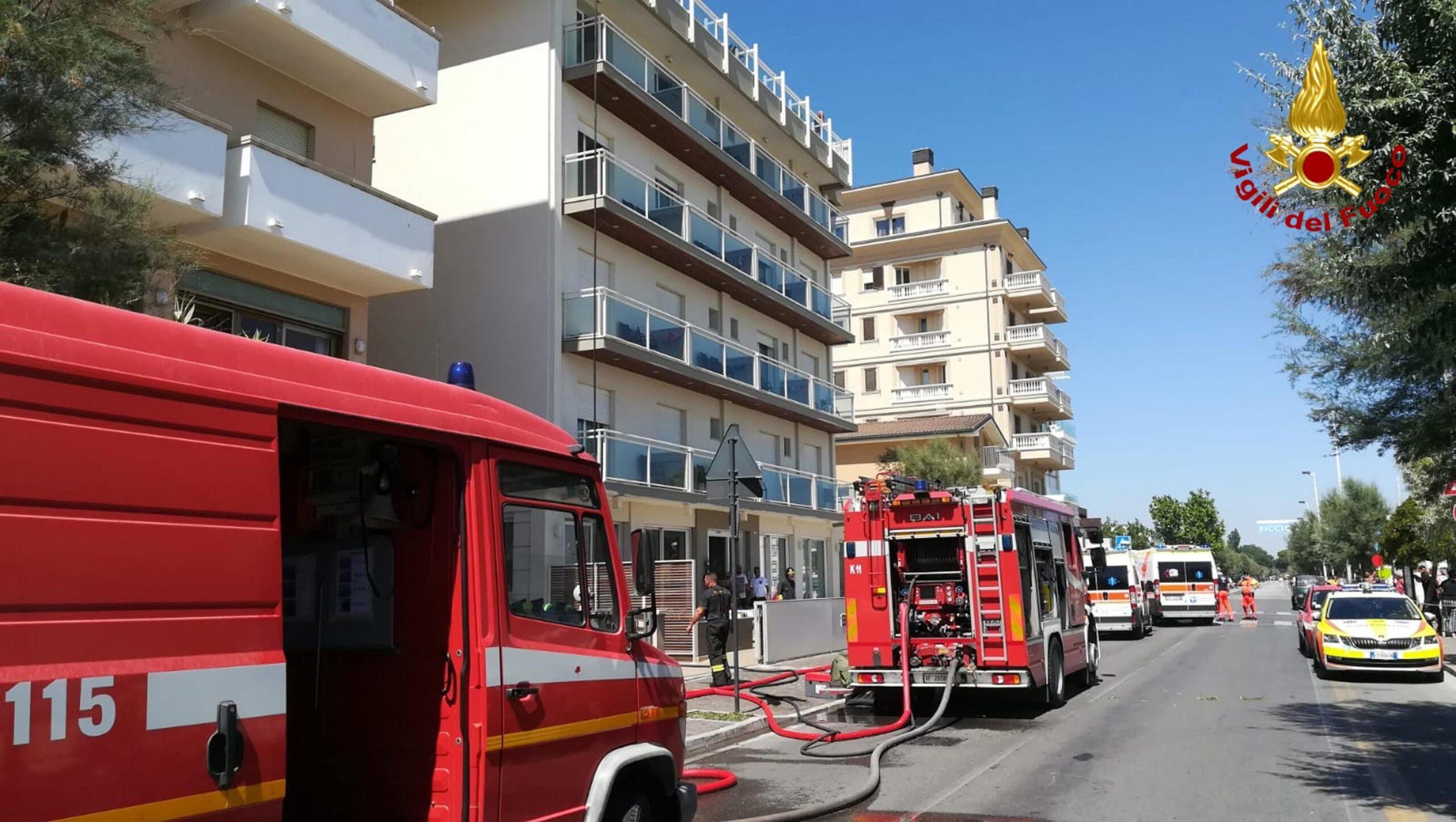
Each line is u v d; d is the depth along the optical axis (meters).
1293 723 12.64
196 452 3.34
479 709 4.35
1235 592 108.81
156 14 7.50
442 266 23.09
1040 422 57.28
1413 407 14.11
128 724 2.97
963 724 13.09
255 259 14.60
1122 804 8.28
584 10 24.14
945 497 13.50
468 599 4.43
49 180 6.60
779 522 30.94
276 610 3.51
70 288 6.50
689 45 27.70
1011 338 52.50
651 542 5.65
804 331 34.97
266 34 14.77
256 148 13.41
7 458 2.81
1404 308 7.95
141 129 7.16
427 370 22.89
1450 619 26.08
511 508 4.75
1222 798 8.46
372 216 15.30
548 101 22.53
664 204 26.19
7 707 2.69
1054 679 14.38
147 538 3.13
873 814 8.00
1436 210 6.76
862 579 13.77
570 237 22.84
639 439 23.66
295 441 4.79
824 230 35.16
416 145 23.72
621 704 5.28
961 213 57.16
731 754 11.09
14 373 2.87
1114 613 30.80
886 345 54.44
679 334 25.72
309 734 4.62
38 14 6.27
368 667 4.55
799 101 35.38
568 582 5.09
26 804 2.71
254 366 3.66
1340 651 17.14
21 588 2.77
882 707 14.76
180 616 3.18
